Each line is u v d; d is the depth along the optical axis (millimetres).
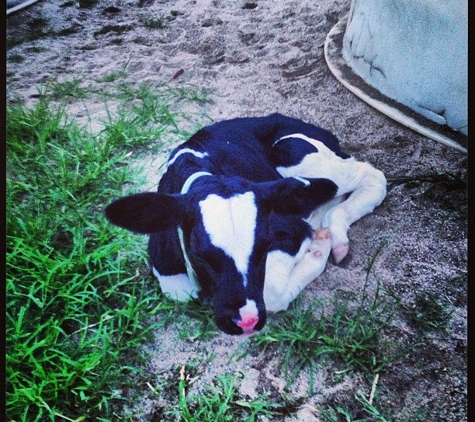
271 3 2350
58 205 1464
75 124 1712
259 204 1034
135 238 1347
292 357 1144
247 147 1322
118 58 2084
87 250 1340
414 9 1604
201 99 1824
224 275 993
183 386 1093
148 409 1078
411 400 1078
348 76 1841
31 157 1606
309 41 2086
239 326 977
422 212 1406
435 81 1591
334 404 1077
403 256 1318
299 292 1225
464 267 1290
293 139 1361
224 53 2076
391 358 1135
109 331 1189
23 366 1123
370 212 1404
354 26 1868
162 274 1199
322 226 1352
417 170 1521
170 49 2125
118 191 1483
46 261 1267
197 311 1197
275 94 1844
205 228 1005
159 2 2438
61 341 1180
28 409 1069
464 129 1565
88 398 1069
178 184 1172
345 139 1644
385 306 1216
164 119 1724
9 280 1239
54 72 2006
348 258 1318
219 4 2383
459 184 1452
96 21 2320
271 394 1092
